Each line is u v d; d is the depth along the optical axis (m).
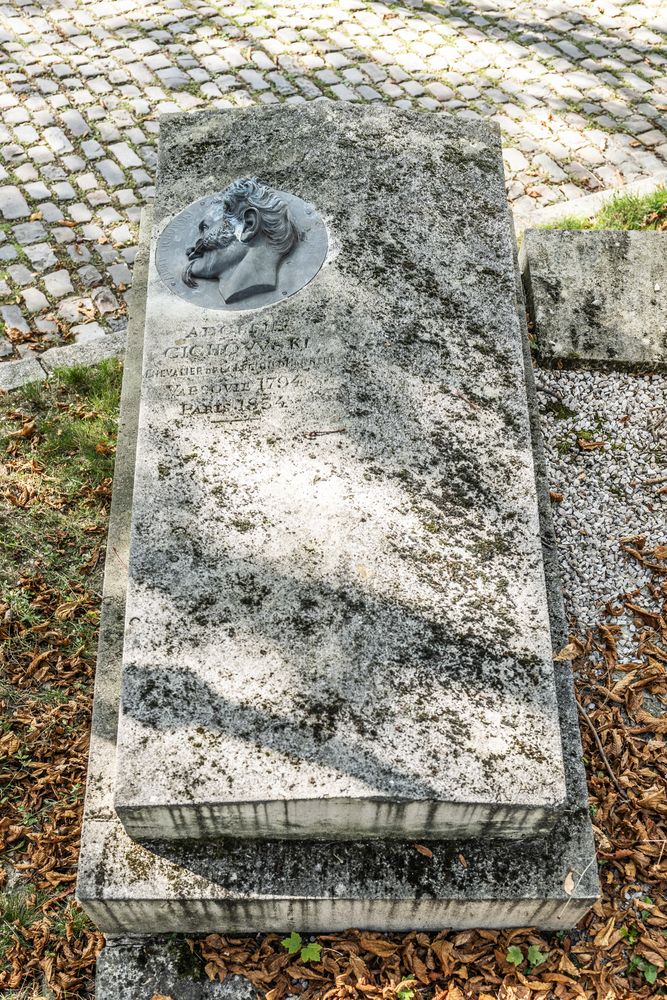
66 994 2.44
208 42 4.55
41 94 4.36
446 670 2.36
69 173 4.05
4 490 3.19
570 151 4.02
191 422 2.62
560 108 4.19
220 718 2.31
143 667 2.36
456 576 2.45
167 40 4.57
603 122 4.12
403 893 2.29
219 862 2.32
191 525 2.50
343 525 2.49
